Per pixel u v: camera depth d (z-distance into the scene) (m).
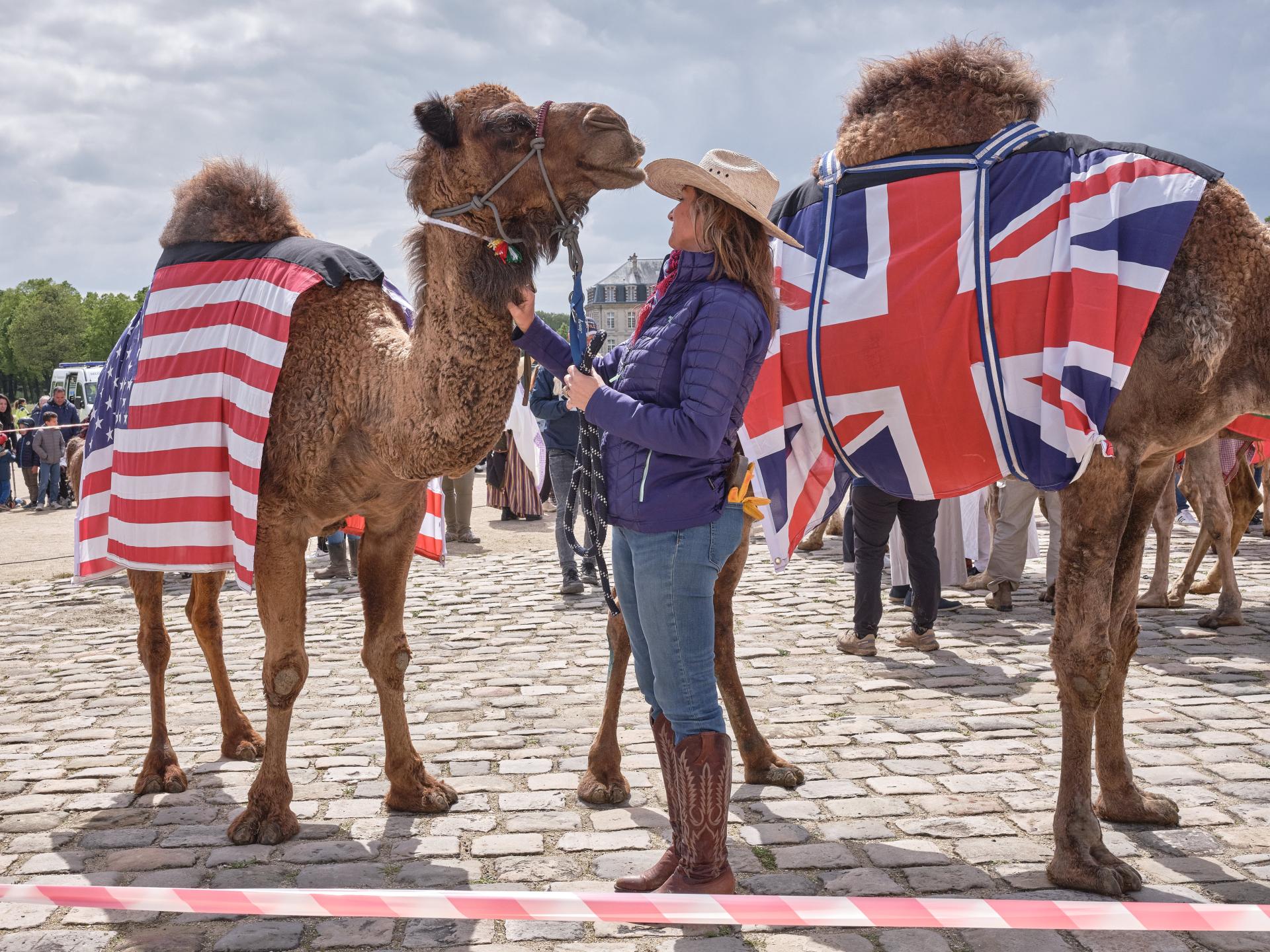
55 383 35.56
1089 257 3.40
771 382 3.93
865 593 6.62
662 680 3.18
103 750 5.15
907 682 6.05
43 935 3.29
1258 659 6.33
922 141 3.78
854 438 3.86
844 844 3.83
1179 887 3.42
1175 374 3.42
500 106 3.28
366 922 3.35
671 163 3.01
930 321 3.62
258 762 4.95
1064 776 3.53
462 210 3.29
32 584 10.66
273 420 3.99
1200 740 4.86
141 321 4.64
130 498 4.28
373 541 4.25
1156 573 7.93
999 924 2.46
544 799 4.34
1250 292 3.45
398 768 4.26
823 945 3.15
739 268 3.11
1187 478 7.86
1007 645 6.91
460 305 3.36
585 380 3.06
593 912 2.53
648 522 3.09
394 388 3.71
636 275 80.56
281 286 4.06
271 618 4.05
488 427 3.46
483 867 3.71
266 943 3.22
